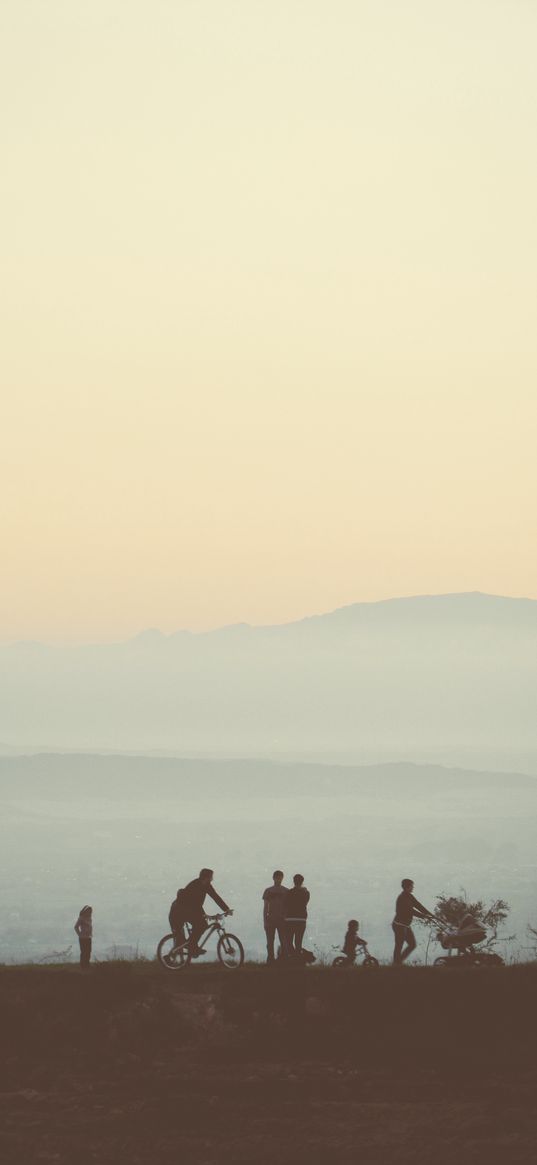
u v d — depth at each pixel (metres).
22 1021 58.53
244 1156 44.50
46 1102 50.53
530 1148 44.78
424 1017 59.75
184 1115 48.50
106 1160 44.16
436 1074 54.38
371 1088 52.44
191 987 61.84
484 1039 58.47
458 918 71.56
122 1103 50.41
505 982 62.22
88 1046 57.38
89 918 65.81
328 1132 47.00
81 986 61.44
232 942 64.81
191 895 64.62
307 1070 54.75
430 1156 44.12
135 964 66.81
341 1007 60.34
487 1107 49.59
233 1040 58.00
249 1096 51.34
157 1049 57.22
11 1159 44.25
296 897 66.19
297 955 65.94
